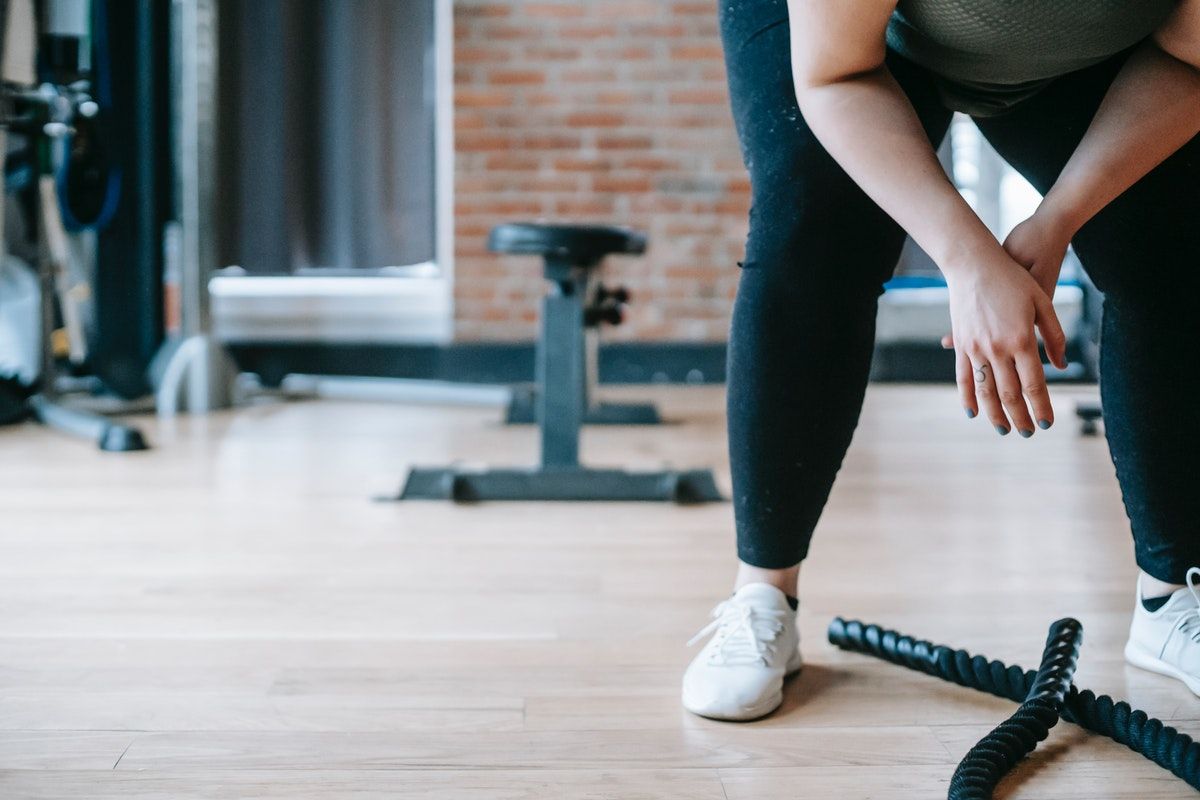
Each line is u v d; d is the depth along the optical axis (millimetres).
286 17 3686
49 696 1079
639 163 4188
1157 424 1040
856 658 1207
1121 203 979
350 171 3799
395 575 1568
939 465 2541
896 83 916
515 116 4164
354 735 987
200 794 866
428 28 4141
